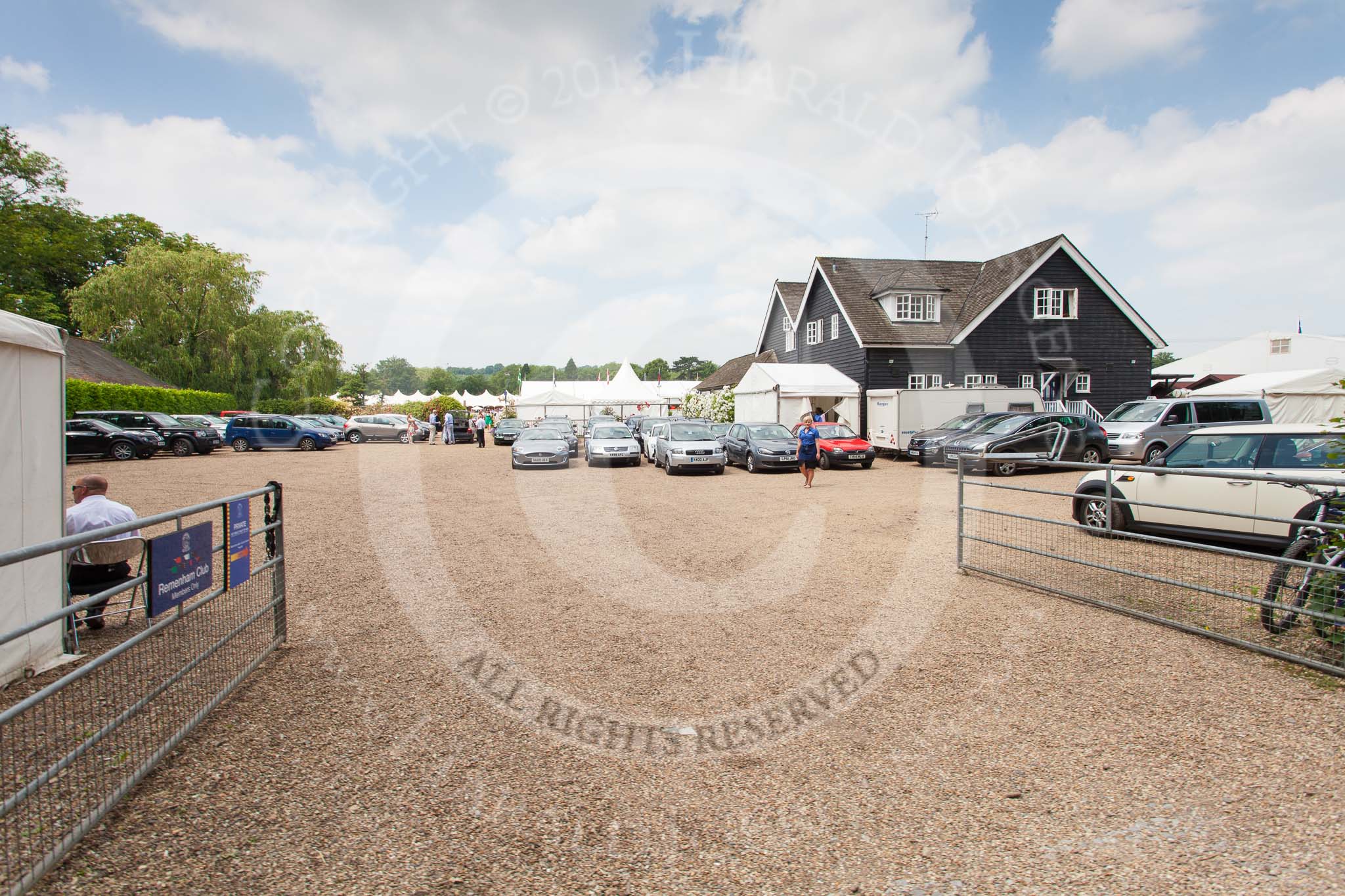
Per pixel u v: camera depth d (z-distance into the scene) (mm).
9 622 4047
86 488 5141
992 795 2850
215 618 3951
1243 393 21344
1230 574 6105
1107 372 22312
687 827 2664
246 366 36281
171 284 34594
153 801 2811
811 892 2283
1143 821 2641
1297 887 2248
